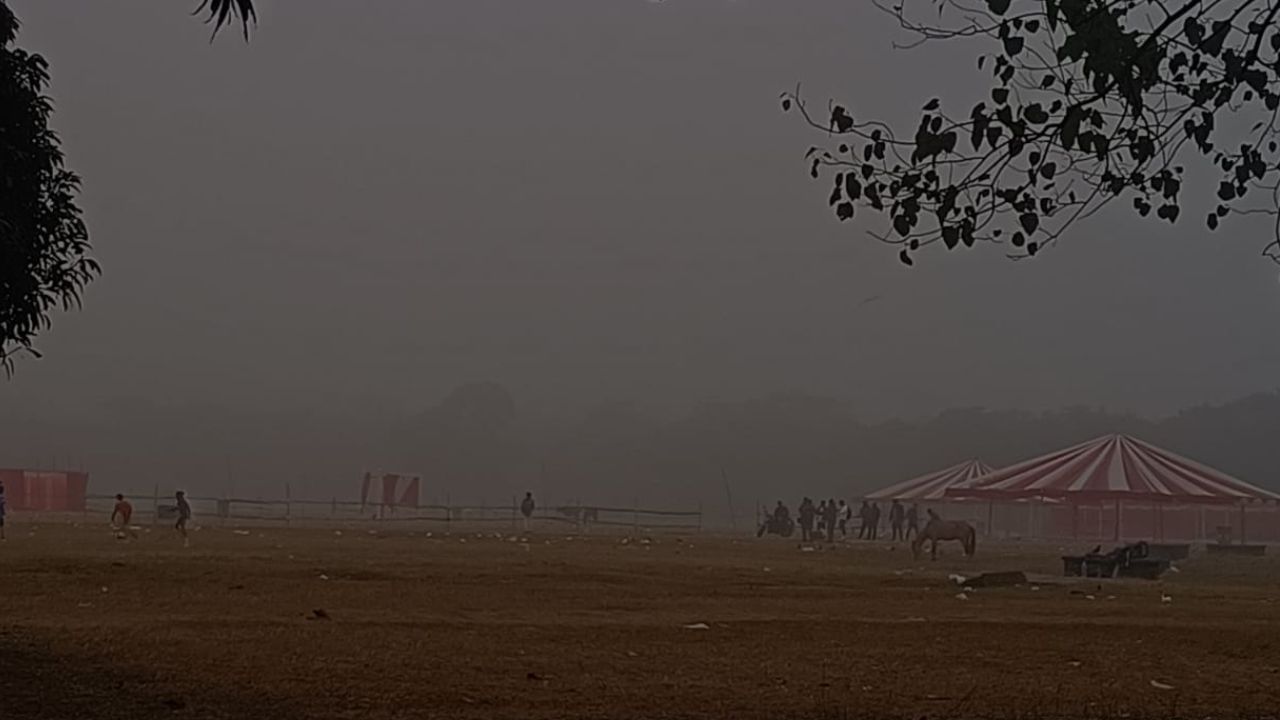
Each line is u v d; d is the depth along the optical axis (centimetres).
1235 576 3881
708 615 2014
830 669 1411
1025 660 1532
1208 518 8081
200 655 1360
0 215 1201
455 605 2062
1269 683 1383
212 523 6356
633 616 1967
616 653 1502
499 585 2506
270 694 1138
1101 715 1147
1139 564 3678
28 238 1228
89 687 1139
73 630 1540
